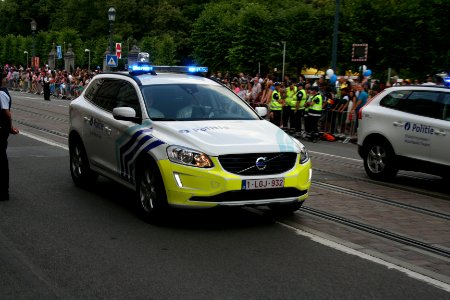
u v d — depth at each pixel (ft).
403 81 61.62
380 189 32.42
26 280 16.51
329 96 63.16
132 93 25.90
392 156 34.81
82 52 310.86
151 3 315.99
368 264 18.48
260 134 23.06
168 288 16.01
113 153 25.77
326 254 19.39
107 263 18.02
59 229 21.80
